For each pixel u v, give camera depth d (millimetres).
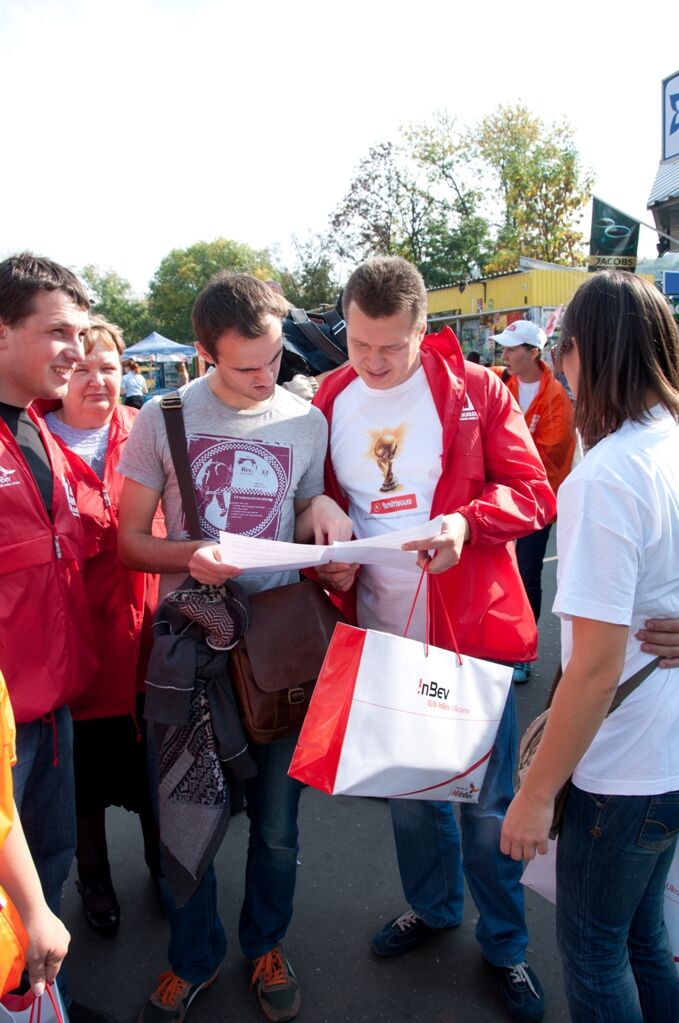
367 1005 2150
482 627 2070
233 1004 2176
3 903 1249
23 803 1864
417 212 35031
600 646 1318
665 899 1727
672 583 1398
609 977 1500
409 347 1953
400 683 1669
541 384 4551
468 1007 2135
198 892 2051
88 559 2217
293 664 1872
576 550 1348
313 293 38094
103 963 2369
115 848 2973
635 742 1420
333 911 2547
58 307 1764
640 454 1361
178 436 1938
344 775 1607
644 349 1391
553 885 1744
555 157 35469
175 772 1869
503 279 23750
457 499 2064
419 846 2264
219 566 1738
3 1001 1523
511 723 2127
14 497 1719
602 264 8148
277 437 2023
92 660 1946
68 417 2488
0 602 1691
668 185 6941
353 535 2184
